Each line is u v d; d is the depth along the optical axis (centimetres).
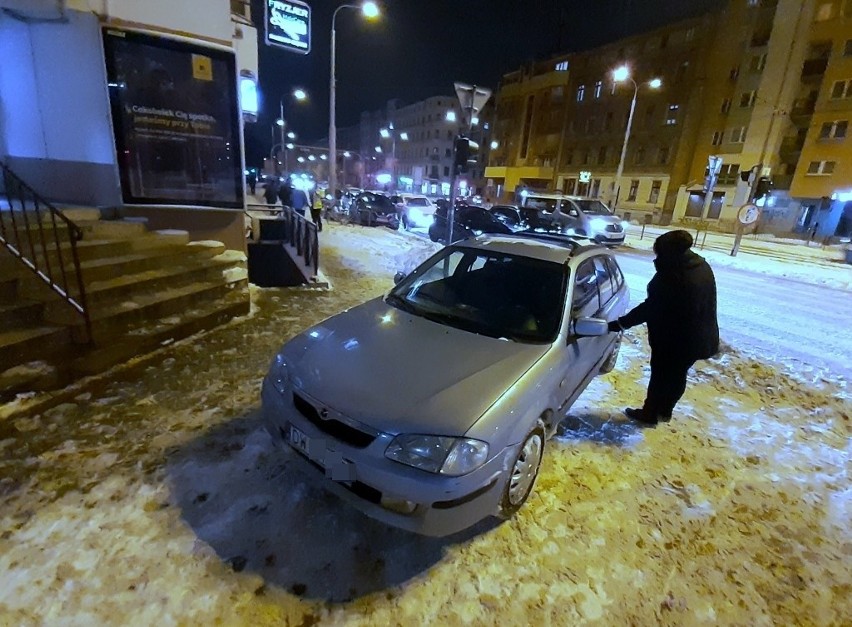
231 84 618
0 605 194
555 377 281
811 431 402
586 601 220
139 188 586
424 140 8019
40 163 585
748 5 3031
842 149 2689
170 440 312
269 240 952
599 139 4025
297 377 256
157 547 229
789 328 725
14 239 432
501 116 5103
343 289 765
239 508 258
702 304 339
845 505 305
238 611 201
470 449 218
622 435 370
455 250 387
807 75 2847
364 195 2159
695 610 220
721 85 3206
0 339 342
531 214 1636
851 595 236
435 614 208
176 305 505
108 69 539
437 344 285
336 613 205
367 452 220
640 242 1939
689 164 3434
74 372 376
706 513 287
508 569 234
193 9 582
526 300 332
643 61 3641
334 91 1944
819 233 2792
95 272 449
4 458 282
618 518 276
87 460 285
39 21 530
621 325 361
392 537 248
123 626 191
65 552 221
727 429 394
